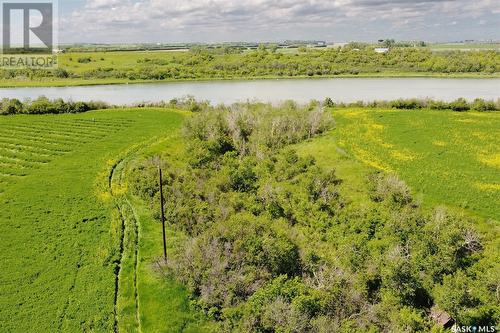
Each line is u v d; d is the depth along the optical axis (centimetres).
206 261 3944
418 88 14562
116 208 5306
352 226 4531
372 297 3638
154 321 3519
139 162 6794
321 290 3556
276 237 4188
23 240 4578
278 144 7656
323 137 8012
